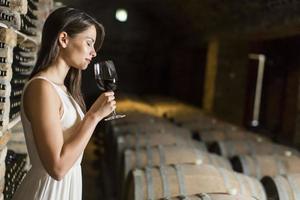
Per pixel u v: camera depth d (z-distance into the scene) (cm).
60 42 182
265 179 342
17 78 354
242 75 1031
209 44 1059
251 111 1067
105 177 570
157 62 1534
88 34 185
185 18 1134
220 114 1020
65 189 188
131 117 699
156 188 310
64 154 165
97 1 1255
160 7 1231
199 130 664
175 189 309
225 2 786
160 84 1541
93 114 176
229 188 309
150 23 1516
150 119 684
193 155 414
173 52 1462
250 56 1048
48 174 179
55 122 169
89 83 1448
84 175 686
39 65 184
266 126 1020
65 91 192
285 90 939
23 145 348
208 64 1061
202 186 309
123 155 414
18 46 344
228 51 1015
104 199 550
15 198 190
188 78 1389
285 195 323
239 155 437
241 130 679
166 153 411
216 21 946
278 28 642
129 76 1527
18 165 328
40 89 172
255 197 299
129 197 326
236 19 820
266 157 433
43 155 165
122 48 1513
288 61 929
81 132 171
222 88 1019
